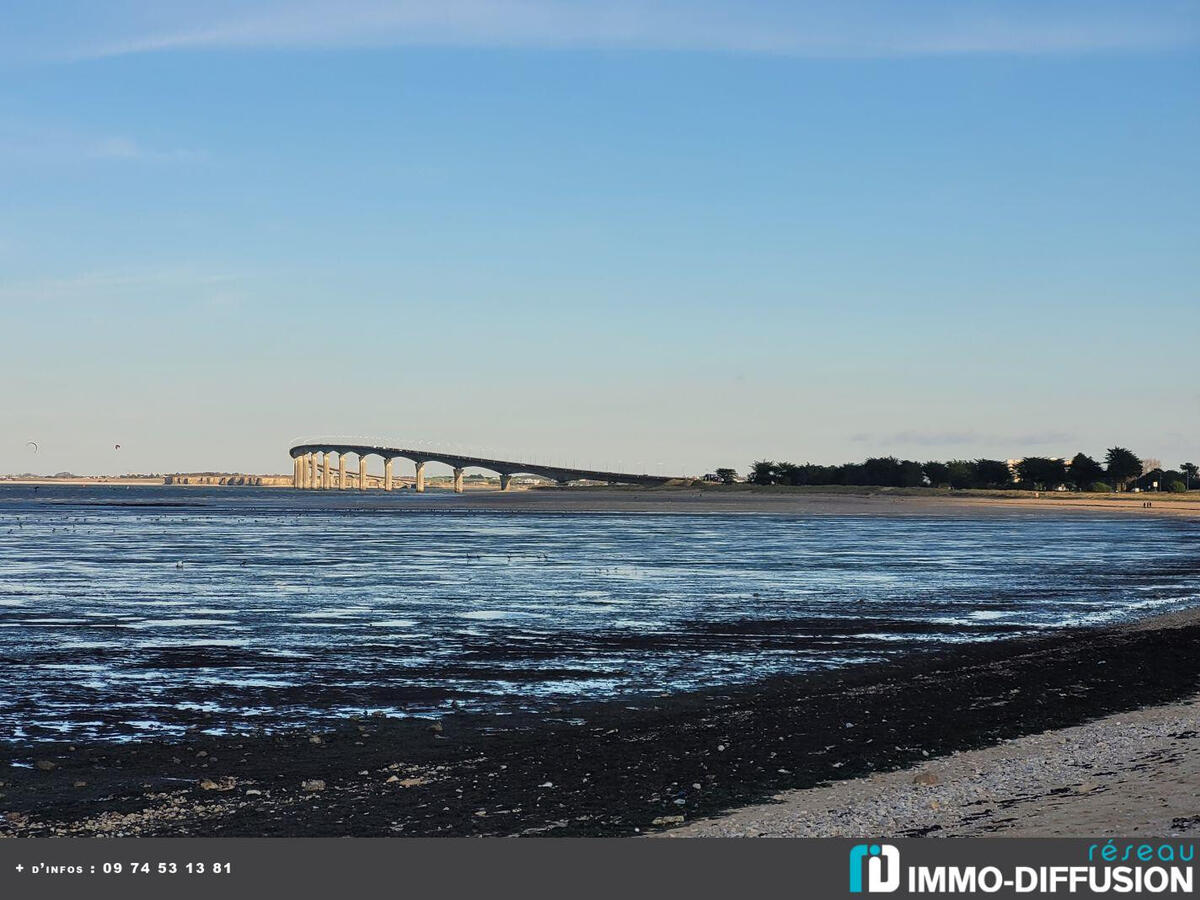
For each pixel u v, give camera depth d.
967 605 51.59
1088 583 62.97
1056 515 179.75
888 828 16.36
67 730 25.34
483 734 24.75
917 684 30.58
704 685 31.03
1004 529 133.50
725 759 21.61
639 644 39.09
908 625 44.41
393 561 79.56
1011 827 16.06
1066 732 23.34
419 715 26.95
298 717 26.78
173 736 24.67
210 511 198.25
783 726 24.88
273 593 56.88
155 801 19.30
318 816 18.16
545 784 19.95
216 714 27.14
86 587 60.03
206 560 80.19
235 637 40.88
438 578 65.69
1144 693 28.31
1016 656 35.81
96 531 123.94
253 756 22.70
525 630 42.88
